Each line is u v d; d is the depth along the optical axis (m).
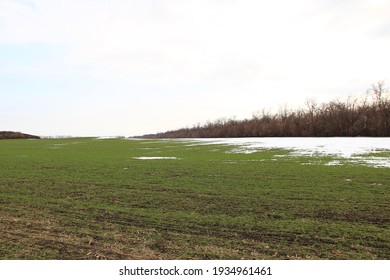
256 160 24.45
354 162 21.83
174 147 41.81
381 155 26.41
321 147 36.38
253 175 17.08
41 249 7.15
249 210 10.30
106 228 8.58
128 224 8.95
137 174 17.98
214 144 47.06
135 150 37.31
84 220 9.34
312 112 76.00
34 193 13.21
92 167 21.27
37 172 19.16
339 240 7.61
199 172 18.45
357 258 6.69
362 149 32.59
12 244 7.42
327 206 10.67
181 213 10.03
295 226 8.63
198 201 11.59
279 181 15.24
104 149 39.75
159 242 7.55
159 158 27.05
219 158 26.41
